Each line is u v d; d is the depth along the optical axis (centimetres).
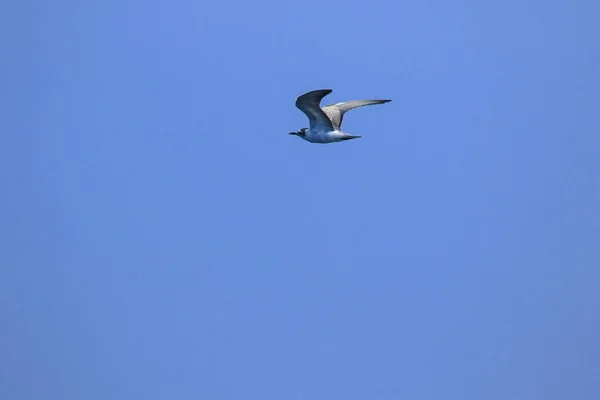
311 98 3003
